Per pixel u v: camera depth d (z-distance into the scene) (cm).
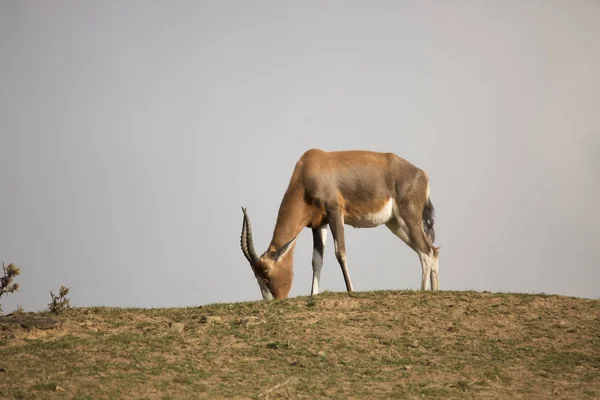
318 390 3572
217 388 3547
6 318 4631
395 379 3800
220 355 4131
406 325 4741
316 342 4394
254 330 4594
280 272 5969
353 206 6078
